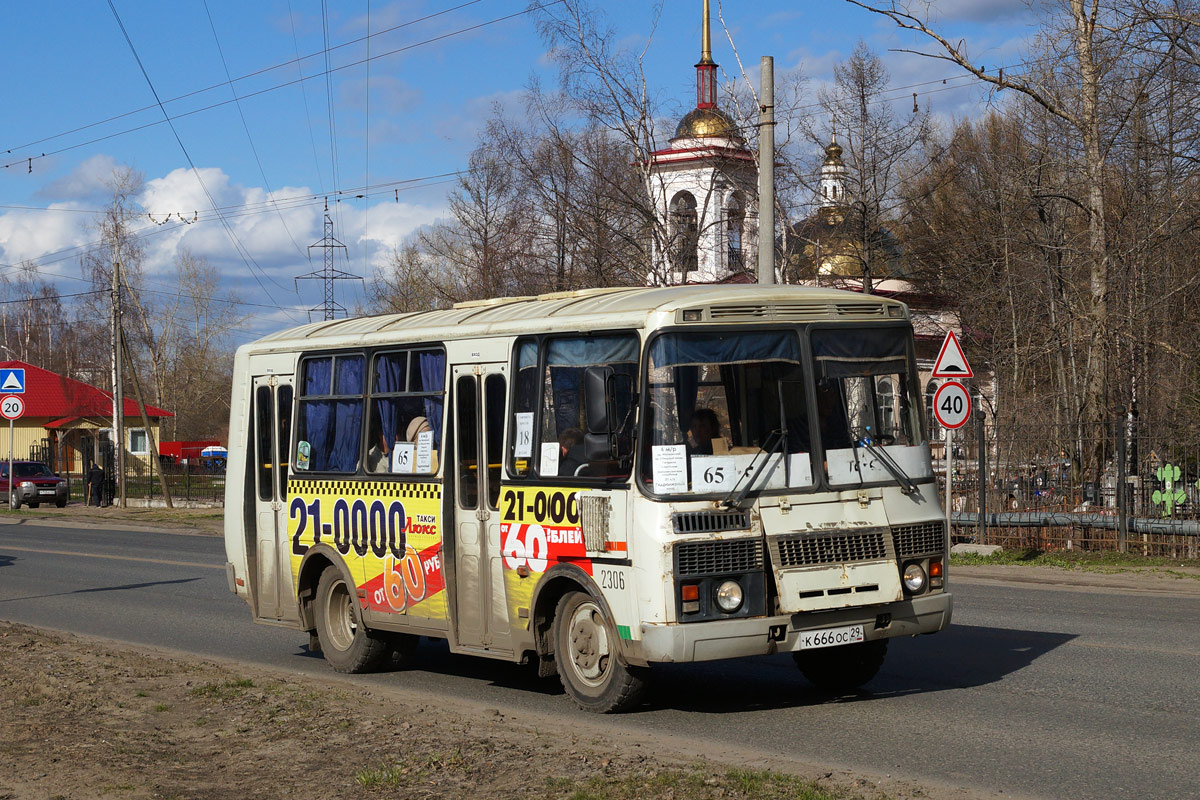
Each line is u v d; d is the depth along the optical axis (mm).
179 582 19812
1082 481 20484
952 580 17766
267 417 12477
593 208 33969
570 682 9047
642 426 8266
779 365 8578
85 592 18688
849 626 8422
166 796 6648
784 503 8359
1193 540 18828
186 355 84938
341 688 10086
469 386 10039
